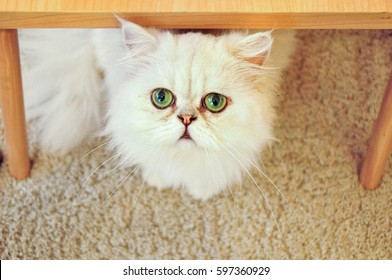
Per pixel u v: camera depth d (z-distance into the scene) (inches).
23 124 46.8
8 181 51.0
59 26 36.6
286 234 50.2
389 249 50.0
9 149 48.6
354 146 54.3
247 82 40.2
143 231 49.9
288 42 49.1
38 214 49.9
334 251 49.8
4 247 48.3
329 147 54.0
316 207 51.4
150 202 51.1
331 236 50.3
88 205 50.6
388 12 35.9
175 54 38.5
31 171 51.5
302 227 50.5
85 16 35.8
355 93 56.4
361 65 57.5
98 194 51.1
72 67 49.8
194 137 38.1
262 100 41.3
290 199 51.6
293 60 56.6
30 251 48.4
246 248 49.5
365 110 55.8
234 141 40.2
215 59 38.5
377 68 57.4
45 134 52.1
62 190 51.0
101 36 45.8
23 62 52.6
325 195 51.9
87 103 51.0
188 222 50.4
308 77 56.6
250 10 35.8
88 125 52.1
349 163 53.4
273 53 46.8
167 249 49.3
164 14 35.9
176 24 37.0
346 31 58.5
